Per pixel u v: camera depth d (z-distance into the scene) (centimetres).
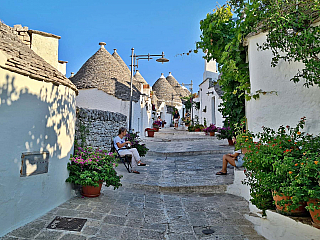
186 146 1155
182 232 337
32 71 341
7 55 309
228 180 565
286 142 306
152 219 378
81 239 300
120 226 345
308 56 314
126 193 507
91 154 479
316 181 242
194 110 2944
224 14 550
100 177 441
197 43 602
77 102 1152
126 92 1261
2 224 293
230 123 636
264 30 385
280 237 291
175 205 446
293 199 240
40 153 358
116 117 844
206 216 394
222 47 556
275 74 383
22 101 326
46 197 373
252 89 429
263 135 345
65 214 368
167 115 3444
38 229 316
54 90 393
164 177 614
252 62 427
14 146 313
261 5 374
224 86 618
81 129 582
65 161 431
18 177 319
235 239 317
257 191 333
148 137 1599
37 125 353
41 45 512
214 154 959
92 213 379
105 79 1211
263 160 290
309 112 336
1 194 293
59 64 740
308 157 256
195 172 661
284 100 369
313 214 252
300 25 313
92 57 1316
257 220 341
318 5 295
